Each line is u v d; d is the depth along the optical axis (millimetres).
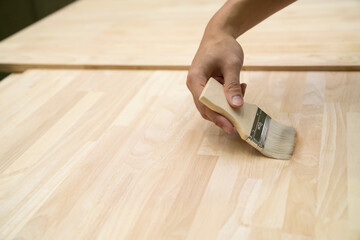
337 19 1536
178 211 821
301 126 1021
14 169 995
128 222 810
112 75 1386
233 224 777
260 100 1143
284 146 946
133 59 1428
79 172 958
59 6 2730
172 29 1646
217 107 904
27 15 2684
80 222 823
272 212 791
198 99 972
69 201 878
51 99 1285
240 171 905
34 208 871
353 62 1221
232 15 1023
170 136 1047
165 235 772
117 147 1026
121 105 1206
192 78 984
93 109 1203
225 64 969
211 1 1898
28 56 1558
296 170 886
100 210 846
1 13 2609
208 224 784
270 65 1273
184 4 1909
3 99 1318
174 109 1156
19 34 1799
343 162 887
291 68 1263
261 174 889
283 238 736
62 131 1118
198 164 940
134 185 900
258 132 936
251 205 813
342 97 1106
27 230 821
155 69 1380
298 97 1134
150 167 948
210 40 1013
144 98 1227
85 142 1062
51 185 929
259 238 743
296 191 831
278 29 1529
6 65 1529
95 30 1738
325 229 741
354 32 1414
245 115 938
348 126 993
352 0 1684
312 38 1418
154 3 1978
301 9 1679
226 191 855
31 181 949
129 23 1769
